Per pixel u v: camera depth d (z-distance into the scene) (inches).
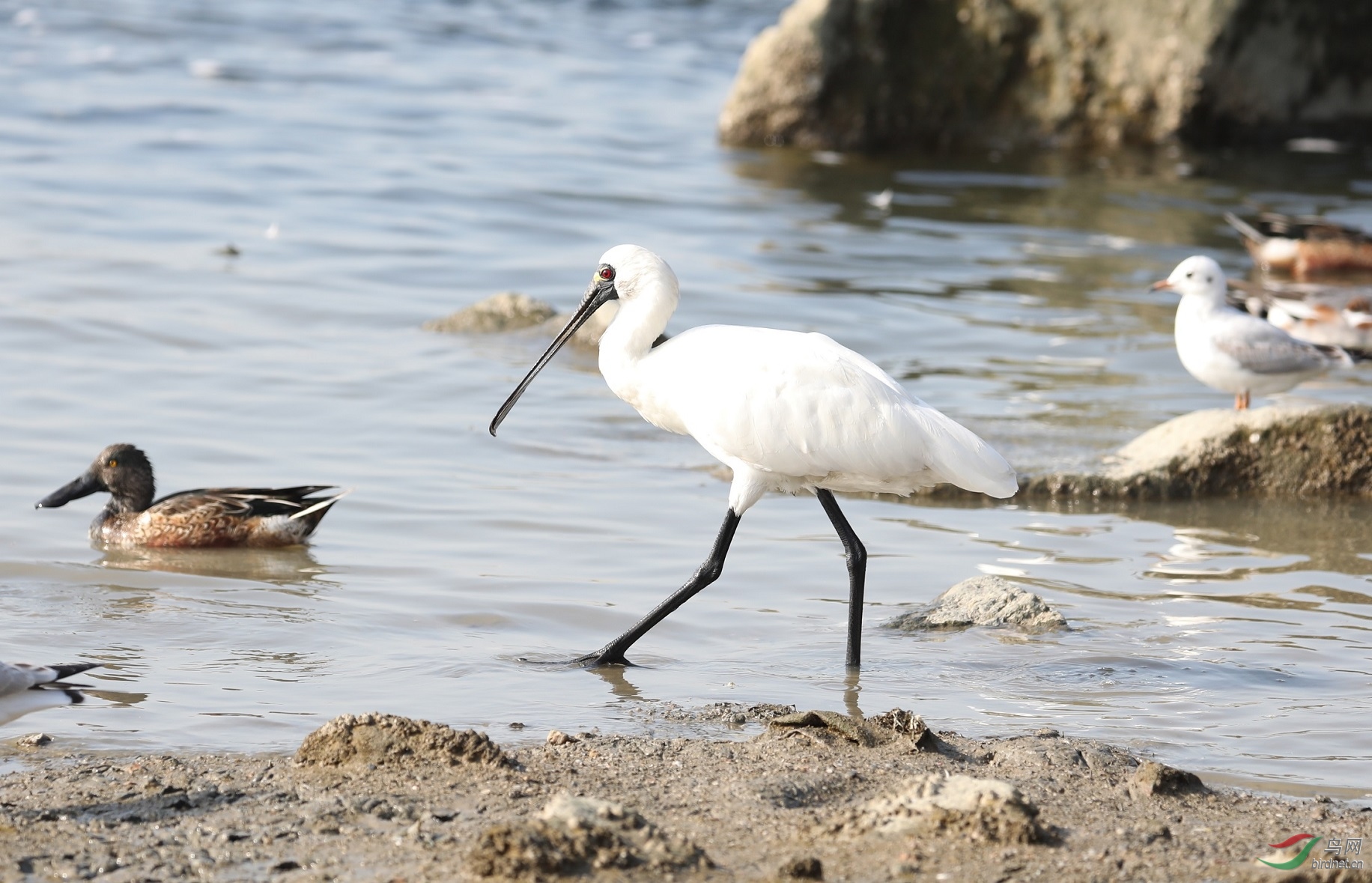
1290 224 1001.5
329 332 771.4
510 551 509.4
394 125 1289.4
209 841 292.5
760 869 279.1
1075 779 332.8
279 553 504.7
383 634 434.0
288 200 1032.8
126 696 380.5
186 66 1455.5
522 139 1278.3
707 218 1065.5
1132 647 435.2
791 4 2052.2
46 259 847.7
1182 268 677.9
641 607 462.6
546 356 464.4
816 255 975.6
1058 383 730.2
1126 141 1379.2
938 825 294.0
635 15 1948.8
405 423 643.5
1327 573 505.7
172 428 620.4
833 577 495.8
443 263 917.2
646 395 441.7
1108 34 1365.7
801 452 415.8
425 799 312.7
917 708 387.9
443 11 1868.8
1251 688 405.4
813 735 354.9
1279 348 668.1
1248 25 1366.9
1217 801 323.9
